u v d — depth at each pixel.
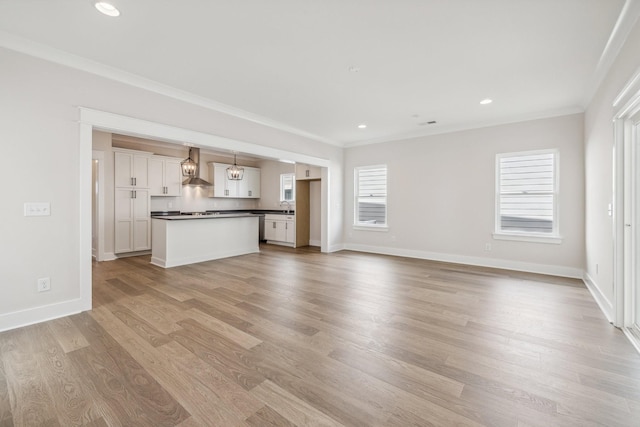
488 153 5.10
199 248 5.59
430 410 1.60
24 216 2.68
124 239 6.00
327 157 6.48
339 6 2.15
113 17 2.29
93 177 5.73
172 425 1.49
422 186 5.84
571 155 4.38
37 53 2.69
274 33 2.50
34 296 2.74
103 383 1.83
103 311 3.02
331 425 1.50
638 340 2.32
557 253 4.52
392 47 2.71
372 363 2.06
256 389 1.78
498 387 1.79
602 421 1.51
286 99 4.02
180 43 2.66
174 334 2.50
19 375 1.91
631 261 2.58
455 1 2.09
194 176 7.35
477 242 5.25
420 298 3.44
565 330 2.59
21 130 2.65
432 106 4.27
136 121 3.38
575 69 3.10
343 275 4.52
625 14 2.19
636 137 2.54
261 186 9.24
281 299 3.40
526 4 2.11
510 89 3.65
